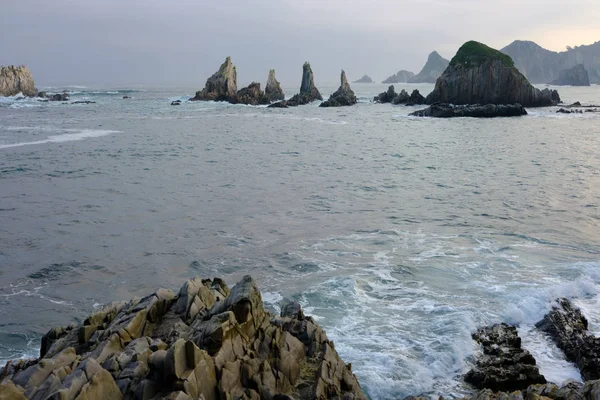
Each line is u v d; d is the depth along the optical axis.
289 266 25.83
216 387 11.48
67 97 164.50
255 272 25.11
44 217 33.31
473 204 38.19
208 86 173.25
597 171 50.91
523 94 139.88
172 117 112.81
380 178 48.00
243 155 61.09
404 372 16.66
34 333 19.45
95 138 72.94
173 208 36.19
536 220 33.88
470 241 29.55
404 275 24.62
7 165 50.22
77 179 44.91
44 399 10.17
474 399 14.36
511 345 18.42
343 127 97.62
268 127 95.69
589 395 13.16
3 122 92.25
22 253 27.09
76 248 28.02
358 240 29.77
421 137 81.94
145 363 11.60
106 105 145.38
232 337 12.74
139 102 161.38
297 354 14.10
